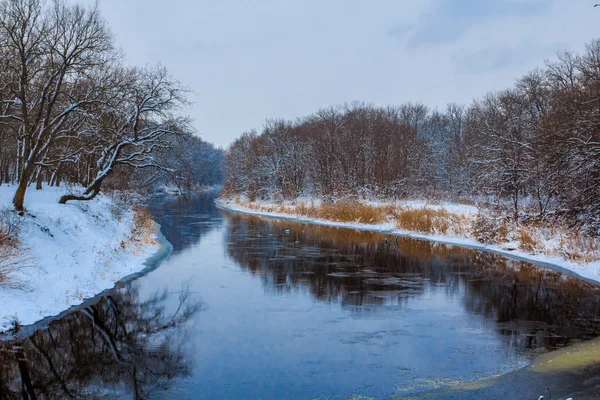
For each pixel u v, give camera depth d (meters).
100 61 21.64
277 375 9.48
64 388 8.86
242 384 9.05
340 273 19.84
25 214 17.47
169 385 9.00
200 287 17.14
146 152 24.11
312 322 13.07
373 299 15.60
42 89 19.28
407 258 23.56
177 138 24.81
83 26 19.86
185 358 10.38
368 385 8.97
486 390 8.62
